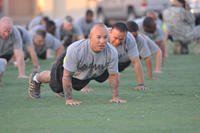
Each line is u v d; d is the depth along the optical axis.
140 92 13.65
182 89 14.22
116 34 12.20
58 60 11.80
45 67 19.48
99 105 11.77
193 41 25.64
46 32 21.36
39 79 12.59
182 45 24.53
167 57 23.05
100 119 10.47
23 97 12.94
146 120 10.38
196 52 24.80
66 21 24.19
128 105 11.80
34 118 10.62
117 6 45.84
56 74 11.88
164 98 12.77
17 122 10.32
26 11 50.78
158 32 19.48
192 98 12.80
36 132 9.58
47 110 11.34
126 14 45.34
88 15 25.42
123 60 14.03
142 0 43.88
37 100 12.48
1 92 13.82
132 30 14.22
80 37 24.33
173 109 11.41
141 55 15.20
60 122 10.26
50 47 21.27
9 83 15.41
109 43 12.02
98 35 11.21
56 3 47.28
